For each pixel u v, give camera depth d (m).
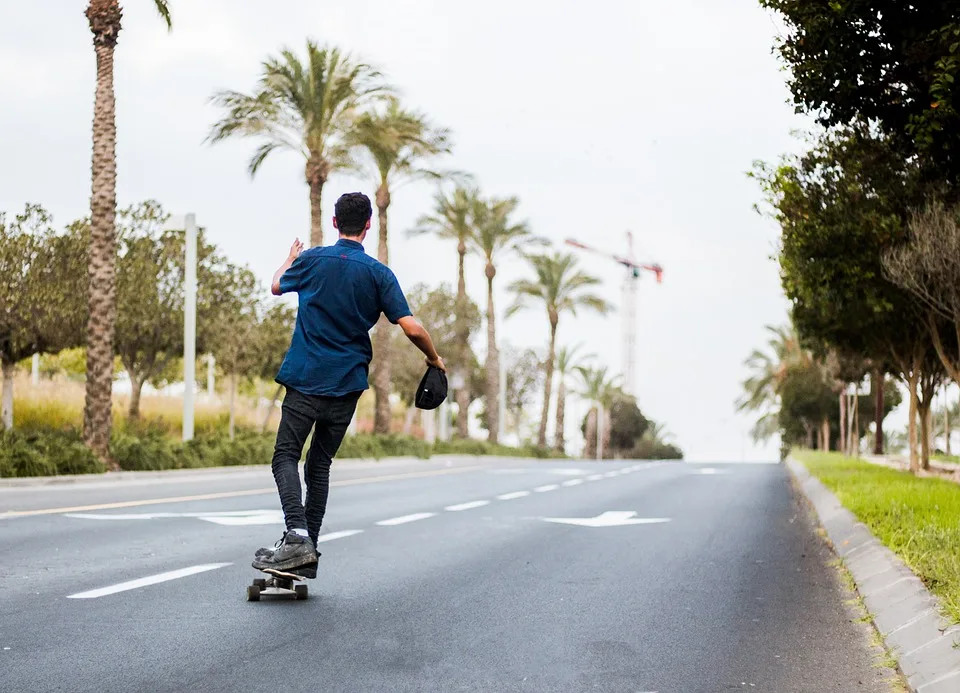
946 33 9.02
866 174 15.21
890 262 15.37
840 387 44.75
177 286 37.25
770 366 73.62
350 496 16.44
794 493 19.58
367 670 4.76
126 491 16.92
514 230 54.00
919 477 19.80
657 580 7.72
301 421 6.11
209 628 5.57
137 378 38.12
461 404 55.28
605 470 28.84
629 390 146.62
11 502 13.90
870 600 6.62
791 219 15.78
